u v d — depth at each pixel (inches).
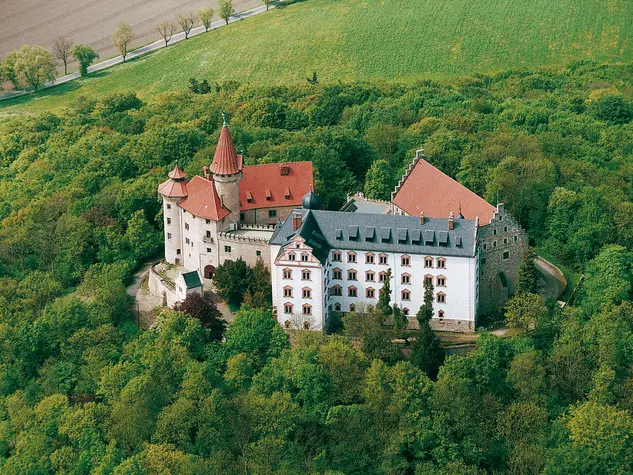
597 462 7716.5
